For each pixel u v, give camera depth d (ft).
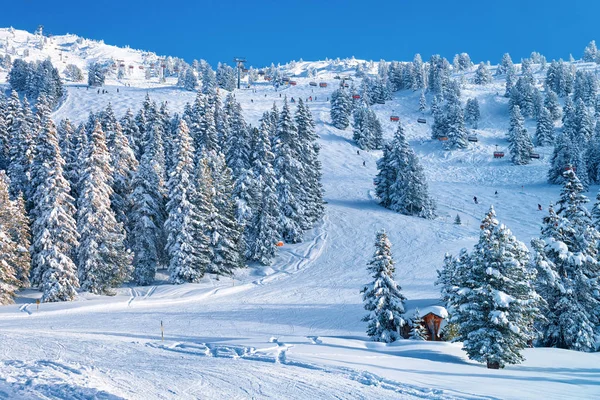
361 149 391.45
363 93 526.57
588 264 101.40
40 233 132.77
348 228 214.69
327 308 129.18
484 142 400.06
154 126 202.59
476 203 260.83
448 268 108.06
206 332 102.06
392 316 92.48
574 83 485.56
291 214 199.31
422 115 499.51
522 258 77.51
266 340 77.92
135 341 76.84
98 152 143.64
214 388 45.65
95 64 552.00
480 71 617.21
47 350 66.33
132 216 157.38
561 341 101.35
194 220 154.51
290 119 207.62
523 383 52.34
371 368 55.77
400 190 239.09
